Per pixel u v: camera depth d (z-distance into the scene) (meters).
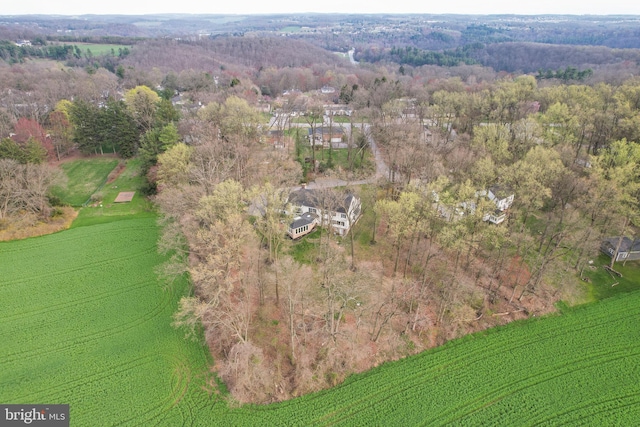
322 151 96.88
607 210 53.31
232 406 38.53
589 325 48.31
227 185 50.72
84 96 127.56
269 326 47.03
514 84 116.44
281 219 57.28
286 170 79.19
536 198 54.84
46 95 119.25
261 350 42.25
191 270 44.50
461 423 37.34
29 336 45.41
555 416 37.97
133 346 44.53
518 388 40.72
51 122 100.12
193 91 146.00
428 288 53.09
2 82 132.50
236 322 42.62
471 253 55.34
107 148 101.94
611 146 70.12
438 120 101.50
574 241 55.69
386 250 61.69
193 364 42.75
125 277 55.22
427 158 71.81
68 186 82.06
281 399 39.59
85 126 93.69
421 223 50.41
